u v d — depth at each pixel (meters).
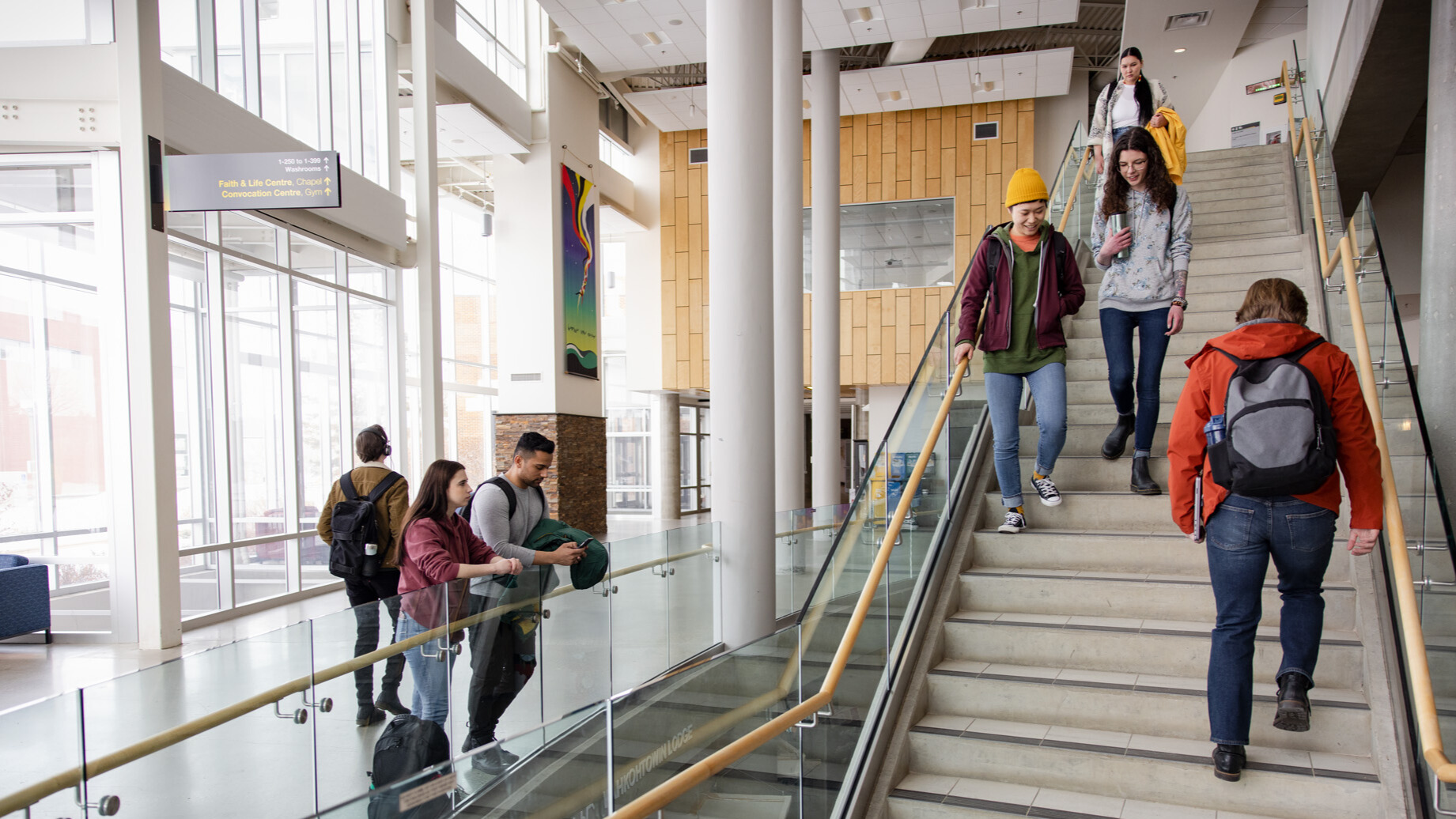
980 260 4.50
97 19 7.38
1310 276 6.35
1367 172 11.07
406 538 3.83
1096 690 3.37
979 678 3.54
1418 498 3.07
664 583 5.89
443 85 13.51
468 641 3.89
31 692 5.80
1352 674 3.20
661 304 19.88
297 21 10.62
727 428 6.16
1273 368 2.78
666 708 2.40
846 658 3.07
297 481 10.19
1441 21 4.22
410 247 12.39
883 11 12.90
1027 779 3.21
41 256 7.59
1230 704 2.88
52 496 7.55
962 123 18.38
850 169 18.89
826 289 14.42
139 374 7.35
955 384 4.50
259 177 7.06
